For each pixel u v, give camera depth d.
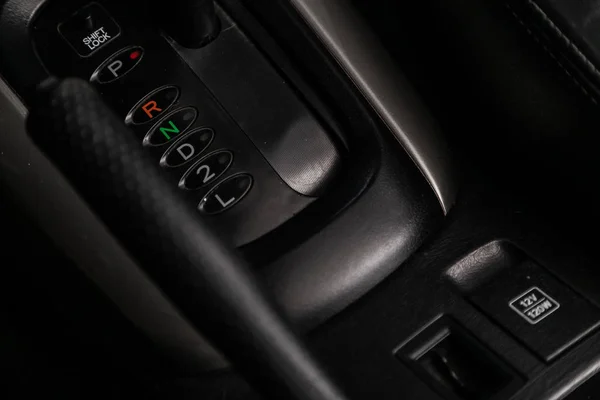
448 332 0.67
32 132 0.44
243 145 0.65
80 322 0.67
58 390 0.77
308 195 0.66
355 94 0.67
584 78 0.63
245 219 0.64
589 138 0.65
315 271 0.65
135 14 0.66
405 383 0.65
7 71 0.63
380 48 0.73
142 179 0.44
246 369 0.46
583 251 0.71
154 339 0.64
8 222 0.65
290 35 0.67
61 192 0.62
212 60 0.66
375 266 0.67
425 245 0.70
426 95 0.79
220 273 0.45
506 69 0.68
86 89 0.45
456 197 0.73
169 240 0.44
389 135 0.68
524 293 0.68
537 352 0.65
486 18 0.66
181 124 0.65
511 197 0.74
